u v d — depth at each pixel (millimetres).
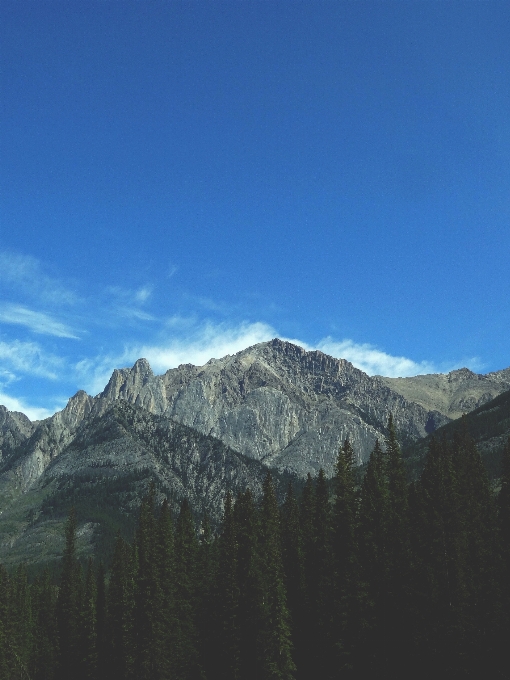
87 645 171250
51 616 196000
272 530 137625
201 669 133250
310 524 145125
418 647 108250
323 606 121562
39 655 180250
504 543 115625
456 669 103625
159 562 147750
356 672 114750
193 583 148000
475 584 107438
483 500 123688
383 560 119688
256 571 126125
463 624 104750
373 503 129250
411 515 121938
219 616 132750
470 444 140250
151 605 141250
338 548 127000
